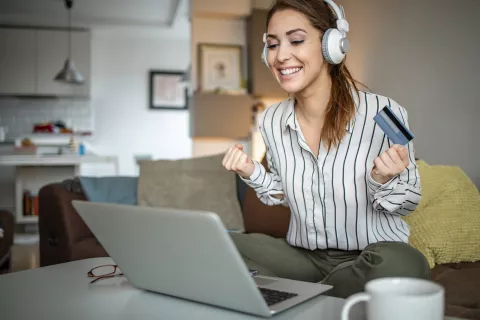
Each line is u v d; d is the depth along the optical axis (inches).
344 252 60.2
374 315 25.9
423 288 27.1
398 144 43.0
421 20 108.3
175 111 327.9
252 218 106.9
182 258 35.8
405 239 58.6
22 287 43.9
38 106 308.3
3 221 117.2
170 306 38.0
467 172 97.5
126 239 38.7
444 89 102.7
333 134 54.8
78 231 101.0
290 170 59.8
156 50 325.7
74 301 39.5
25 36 294.7
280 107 62.6
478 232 77.5
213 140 198.4
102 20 293.1
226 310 36.7
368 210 56.9
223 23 196.4
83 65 300.8
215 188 115.3
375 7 122.6
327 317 34.6
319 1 53.3
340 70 56.4
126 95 322.3
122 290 42.7
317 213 59.2
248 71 193.9
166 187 115.0
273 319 34.4
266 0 183.2
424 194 81.9
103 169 319.9
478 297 59.3
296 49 52.2
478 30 94.9
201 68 193.3
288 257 63.6
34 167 227.5
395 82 116.4
